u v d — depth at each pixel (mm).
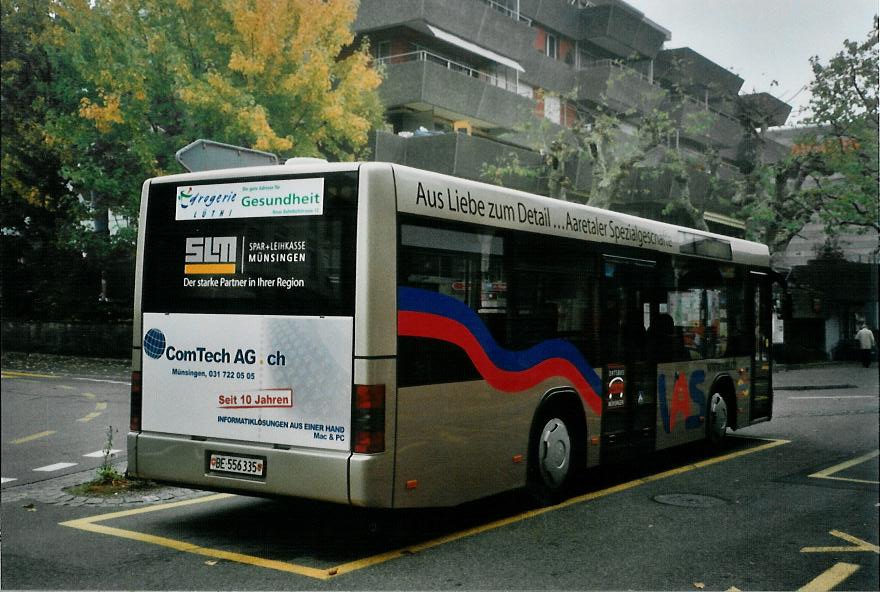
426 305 6414
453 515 7621
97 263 29312
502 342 7215
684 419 10398
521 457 7480
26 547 6402
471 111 31031
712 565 6070
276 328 6355
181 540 6633
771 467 10398
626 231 9234
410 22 29703
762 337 12773
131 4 21312
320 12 21312
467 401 6773
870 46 27078
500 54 33219
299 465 6133
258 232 6535
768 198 30641
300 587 5465
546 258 7852
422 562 6070
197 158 9344
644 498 8438
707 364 11039
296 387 6246
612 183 26703
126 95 22141
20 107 27266
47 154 26844
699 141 42031
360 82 23500
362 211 6109
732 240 11961
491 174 28094
